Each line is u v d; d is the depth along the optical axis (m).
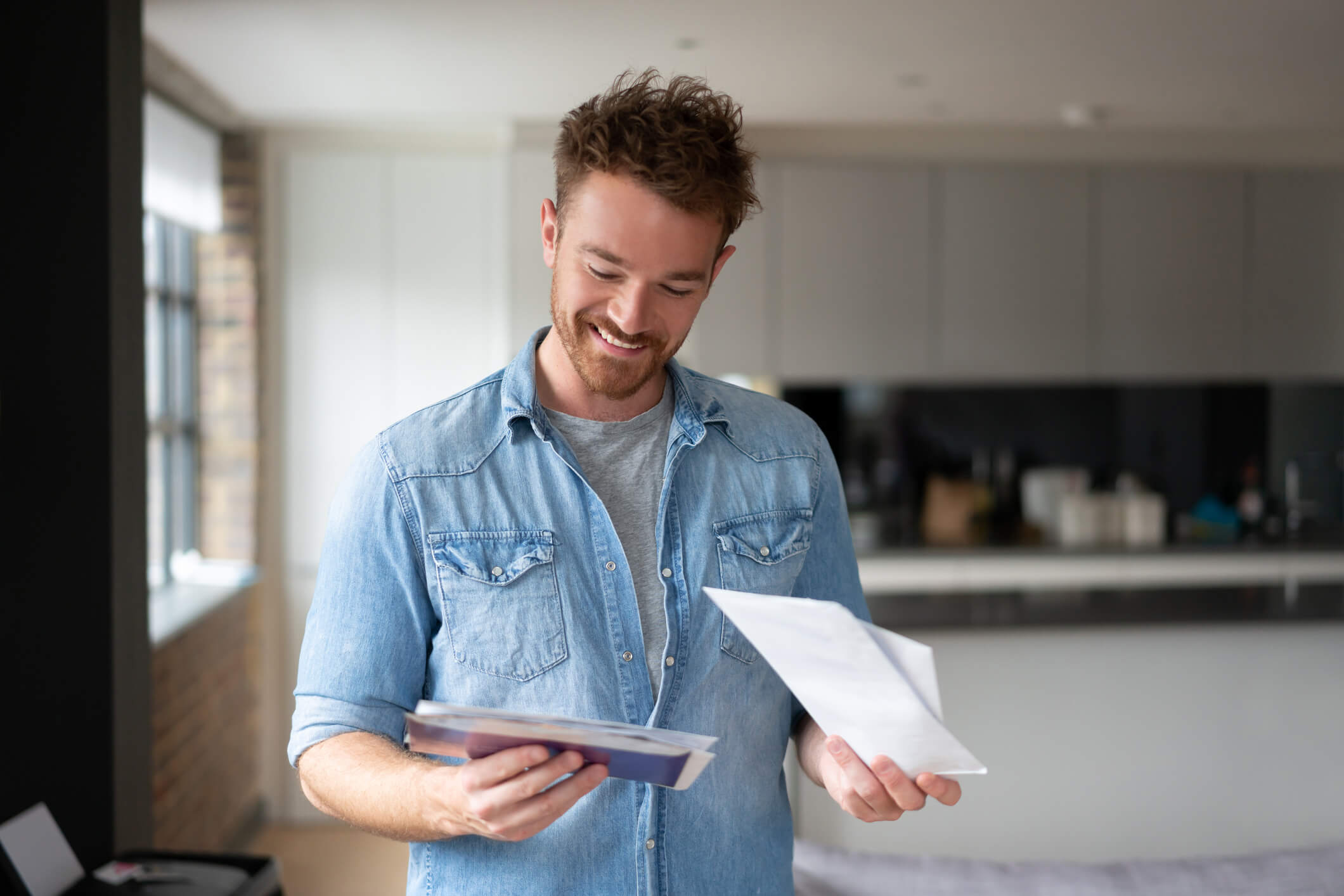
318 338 4.13
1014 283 4.40
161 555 3.68
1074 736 2.59
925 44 3.13
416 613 1.03
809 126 4.30
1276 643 2.62
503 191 4.17
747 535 1.08
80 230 2.19
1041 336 4.41
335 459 4.14
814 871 2.04
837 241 4.35
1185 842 2.61
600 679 1.01
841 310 4.36
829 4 2.77
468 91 3.60
